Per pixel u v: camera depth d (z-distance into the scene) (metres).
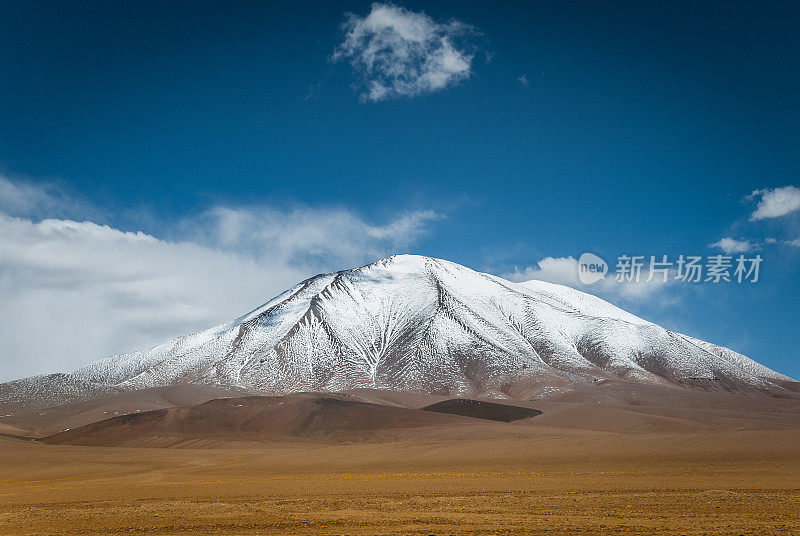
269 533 32.84
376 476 67.56
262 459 95.00
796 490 45.34
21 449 117.44
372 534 31.50
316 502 45.22
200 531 34.28
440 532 31.78
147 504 46.81
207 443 142.25
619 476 58.84
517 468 72.38
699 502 40.56
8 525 38.53
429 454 89.19
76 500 51.19
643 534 29.92
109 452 115.69
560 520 34.84
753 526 31.48
